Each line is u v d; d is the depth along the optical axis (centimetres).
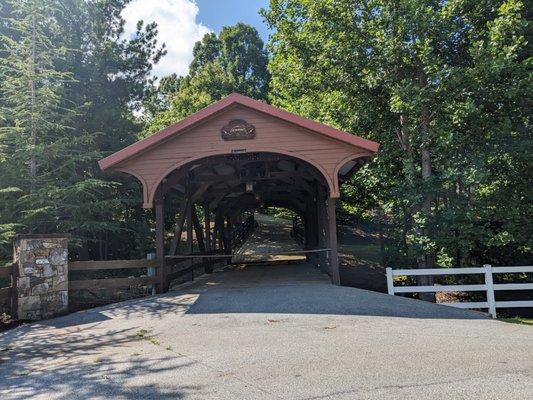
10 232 967
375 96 1329
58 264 799
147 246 1596
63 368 477
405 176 1232
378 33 1227
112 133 1500
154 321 709
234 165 1215
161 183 1027
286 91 1655
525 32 1122
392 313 752
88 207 1166
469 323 697
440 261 1138
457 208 1115
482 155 1063
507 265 1274
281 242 2706
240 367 457
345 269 1834
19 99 1150
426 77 1224
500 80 1074
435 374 420
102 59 1564
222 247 1788
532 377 408
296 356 493
